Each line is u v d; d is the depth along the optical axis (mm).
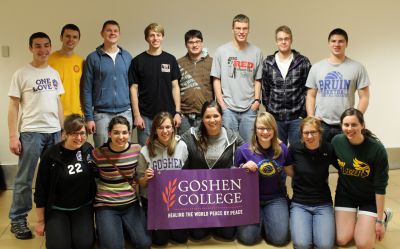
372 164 2832
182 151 3055
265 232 3107
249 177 3045
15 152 3129
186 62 3783
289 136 3801
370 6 4730
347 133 2811
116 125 2822
